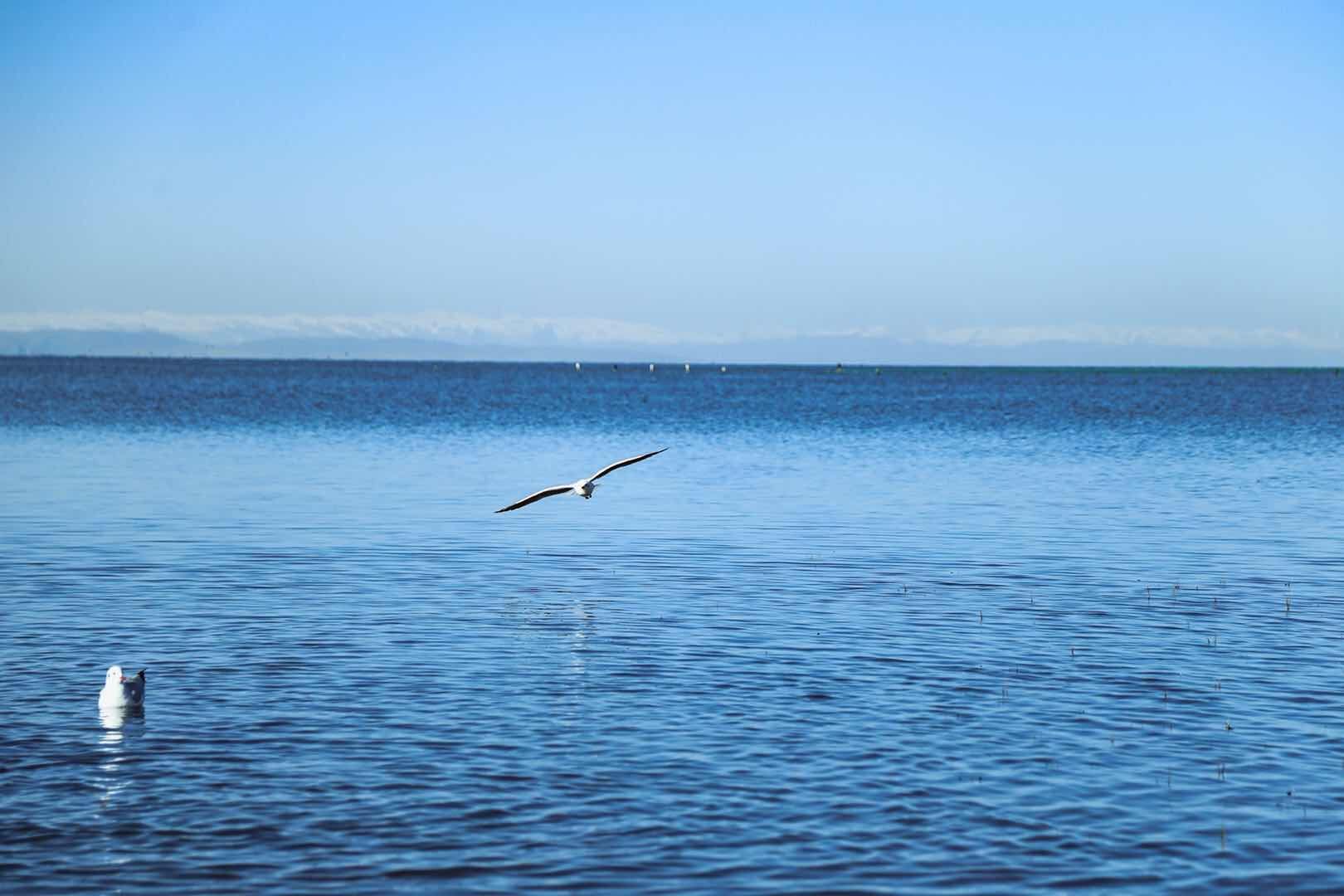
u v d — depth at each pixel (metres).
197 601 30.50
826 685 23.30
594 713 21.61
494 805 17.77
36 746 19.91
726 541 40.47
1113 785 18.58
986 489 55.88
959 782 18.66
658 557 37.34
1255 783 18.66
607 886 15.49
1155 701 22.42
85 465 63.22
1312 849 16.56
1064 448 79.44
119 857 16.19
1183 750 19.97
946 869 15.98
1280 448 79.50
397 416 112.88
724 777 18.75
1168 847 16.59
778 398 170.75
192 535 40.75
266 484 56.00
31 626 27.69
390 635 26.98
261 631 27.38
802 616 29.05
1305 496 53.09
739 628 27.84
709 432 95.12
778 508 48.94
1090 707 22.06
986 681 23.61
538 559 36.75
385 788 18.33
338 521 44.28
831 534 42.00
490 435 89.75
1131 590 32.28
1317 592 32.12
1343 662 24.98
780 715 21.55
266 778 18.67
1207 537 41.47
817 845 16.58
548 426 101.12
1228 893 15.43
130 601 30.31
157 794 18.09
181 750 19.78
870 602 30.64
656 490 55.00
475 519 45.06
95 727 20.80
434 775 18.81
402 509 47.62
